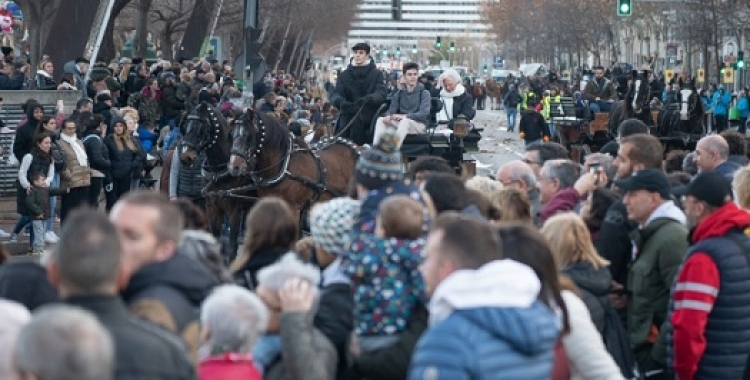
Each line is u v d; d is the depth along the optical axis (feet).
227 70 152.25
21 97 104.22
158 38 289.94
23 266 24.73
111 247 19.53
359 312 25.67
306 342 24.47
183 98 115.55
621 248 34.55
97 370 16.67
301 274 24.94
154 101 113.39
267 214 28.63
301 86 238.07
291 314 24.57
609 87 160.25
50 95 105.60
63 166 76.89
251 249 28.81
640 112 126.21
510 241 25.12
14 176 98.99
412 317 25.63
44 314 16.89
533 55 488.85
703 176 31.89
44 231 75.15
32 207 74.23
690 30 270.87
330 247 28.55
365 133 72.54
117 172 82.74
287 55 360.89
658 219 33.86
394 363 25.32
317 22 354.95
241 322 22.71
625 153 37.42
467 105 76.54
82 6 135.74
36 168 74.38
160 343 19.84
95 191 81.05
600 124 127.34
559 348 25.13
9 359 19.85
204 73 119.03
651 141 37.40
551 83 240.32
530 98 137.28
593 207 36.76
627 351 30.40
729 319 31.24
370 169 29.86
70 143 77.66
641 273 33.63
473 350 20.88
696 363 31.09
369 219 28.35
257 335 23.09
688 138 120.57
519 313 21.25
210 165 64.18
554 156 46.42
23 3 156.25
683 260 32.07
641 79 128.57
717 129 207.92
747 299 31.30
